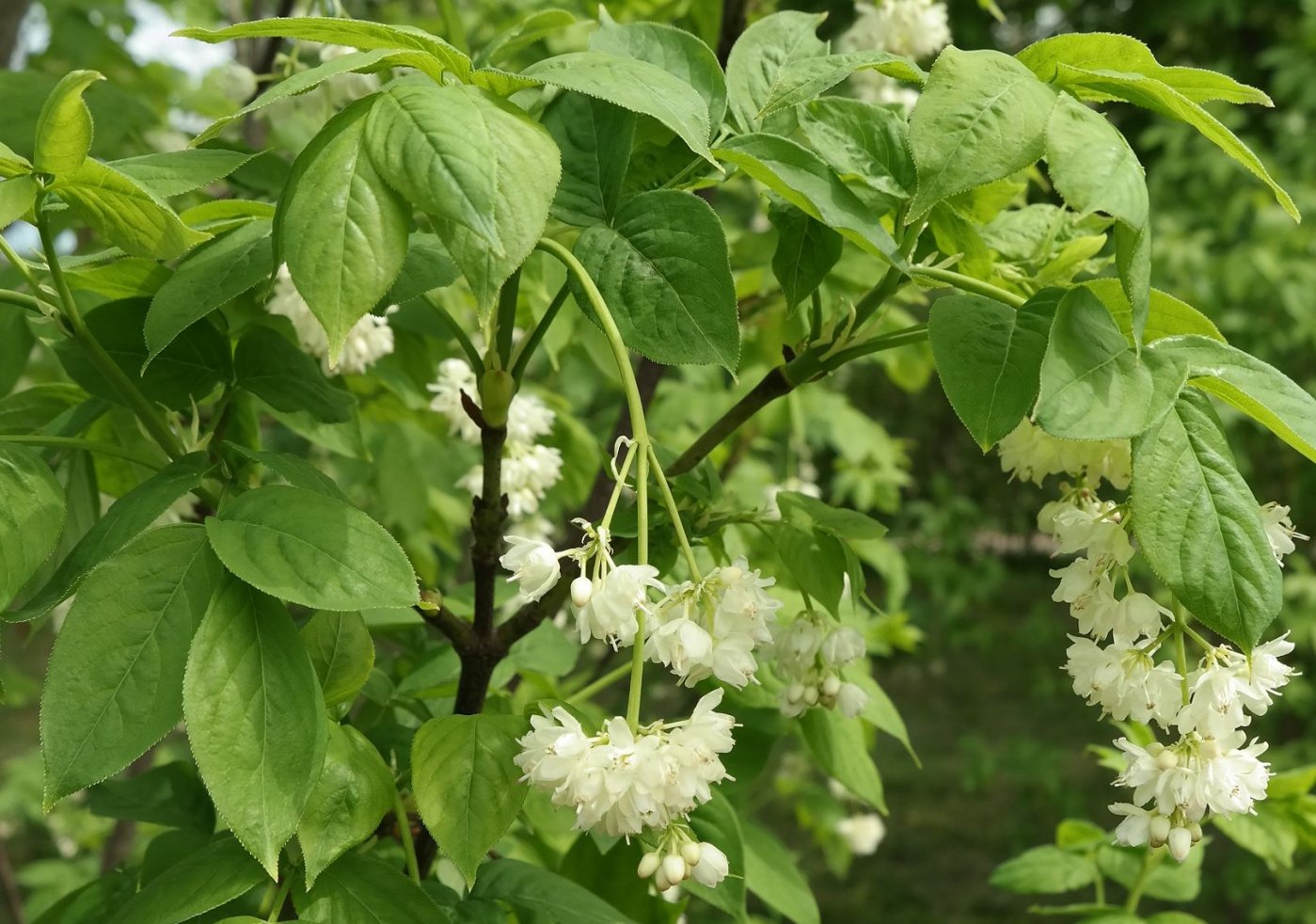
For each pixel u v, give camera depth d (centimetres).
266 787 48
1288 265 238
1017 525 384
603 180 55
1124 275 50
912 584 363
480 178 46
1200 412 50
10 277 74
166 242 53
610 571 49
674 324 52
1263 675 52
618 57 52
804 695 68
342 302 46
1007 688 409
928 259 62
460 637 62
